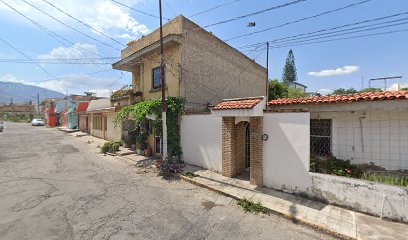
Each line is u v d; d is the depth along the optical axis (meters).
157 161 10.16
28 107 72.31
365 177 6.04
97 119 21.53
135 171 9.52
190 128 10.22
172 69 11.40
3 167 9.82
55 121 38.88
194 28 11.76
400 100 5.86
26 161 11.10
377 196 5.40
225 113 7.35
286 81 45.56
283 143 6.86
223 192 6.93
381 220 5.25
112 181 8.11
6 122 52.22
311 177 6.34
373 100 6.15
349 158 6.91
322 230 4.96
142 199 6.50
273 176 7.11
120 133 16.58
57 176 8.58
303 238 4.71
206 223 5.20
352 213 5.58
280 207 5.90
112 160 11.68
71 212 5.52
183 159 10.62
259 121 7.27
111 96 17.08
